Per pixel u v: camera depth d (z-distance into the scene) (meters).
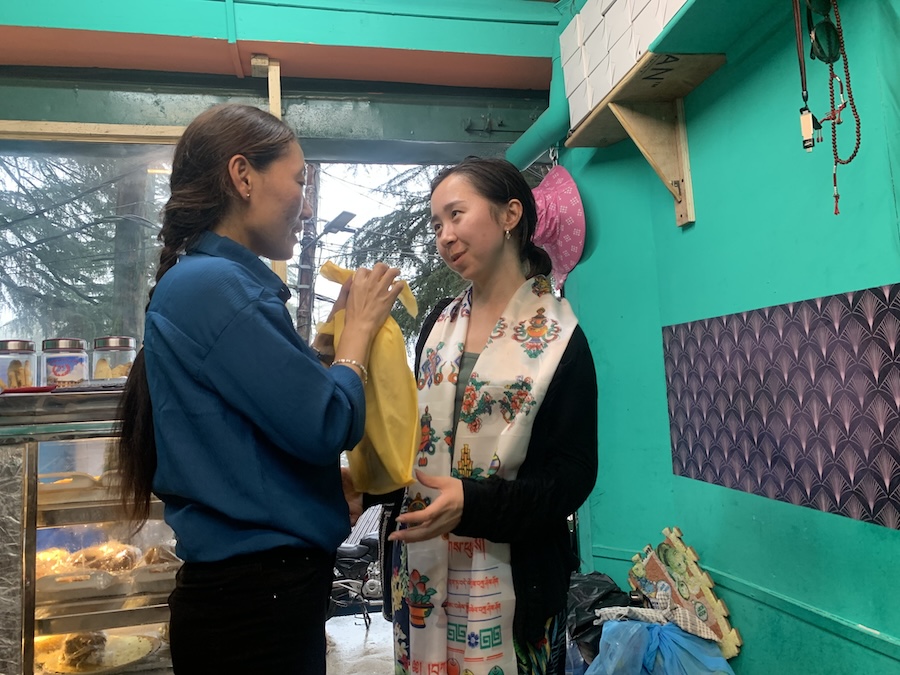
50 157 2.22
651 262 2.18
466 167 1.14
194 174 0.87
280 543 0.78
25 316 2.18
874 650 1.30
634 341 2.23
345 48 2.23
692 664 1.72
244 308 0.76
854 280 1.34
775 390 1.58
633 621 1.88
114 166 2.25
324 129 2.46
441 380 1.12
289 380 0.75
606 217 2.33
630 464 2.24
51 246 2.20
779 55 1.53
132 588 1.54
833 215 1.39
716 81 1.78
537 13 2.37
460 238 1.10
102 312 2.22
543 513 0.98
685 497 2.01
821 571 1.46
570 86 2.17
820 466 1.45
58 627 1.47
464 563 1.05
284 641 0.78
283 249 0.94
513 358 1.07
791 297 1.52
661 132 1.95
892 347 1.26
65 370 1.67
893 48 1.25
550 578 1.03
